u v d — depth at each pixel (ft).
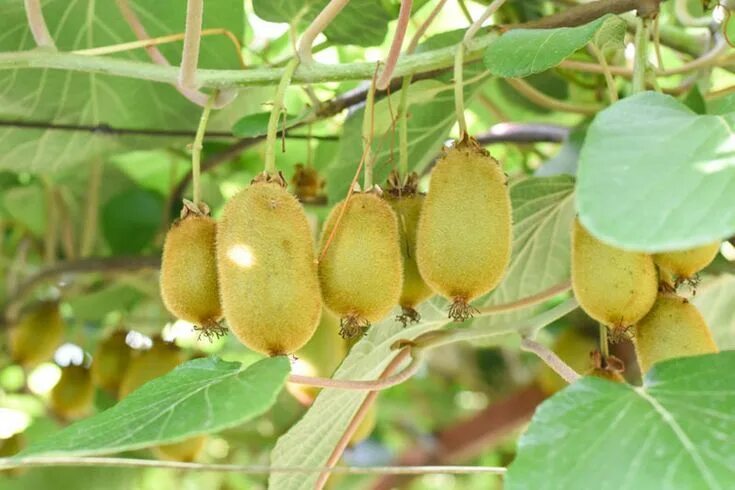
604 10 2.40
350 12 2.88
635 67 2.34
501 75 2.27
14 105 3.21
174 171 3.98
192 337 4.60
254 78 2.42
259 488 5.63
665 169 1.80
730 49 2.85
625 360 3.39
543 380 3.62
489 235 2.17
